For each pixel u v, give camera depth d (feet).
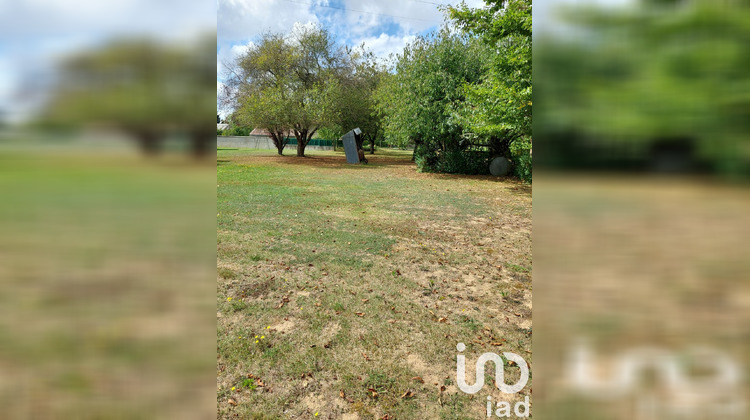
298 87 71.05
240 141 124.98
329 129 72.69
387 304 10.80
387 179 41.70
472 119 34.27
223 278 12.46
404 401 7.02
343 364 8.09
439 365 8.07
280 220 20.72
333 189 33.32
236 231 18.17
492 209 24.70
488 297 11.35
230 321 9.79
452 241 17.17
